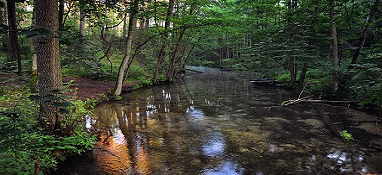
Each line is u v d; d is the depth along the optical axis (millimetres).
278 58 15578
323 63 11805
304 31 13461
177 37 17875
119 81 12406
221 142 6199
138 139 6387
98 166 4762
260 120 8406
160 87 18078
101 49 15906
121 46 16391
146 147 5812
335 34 11672
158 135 6727
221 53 49250
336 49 11664
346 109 9945
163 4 11703
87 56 13273
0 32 2484
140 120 8344
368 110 9609
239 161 5055
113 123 7922
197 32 18781
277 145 5973
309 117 8742
